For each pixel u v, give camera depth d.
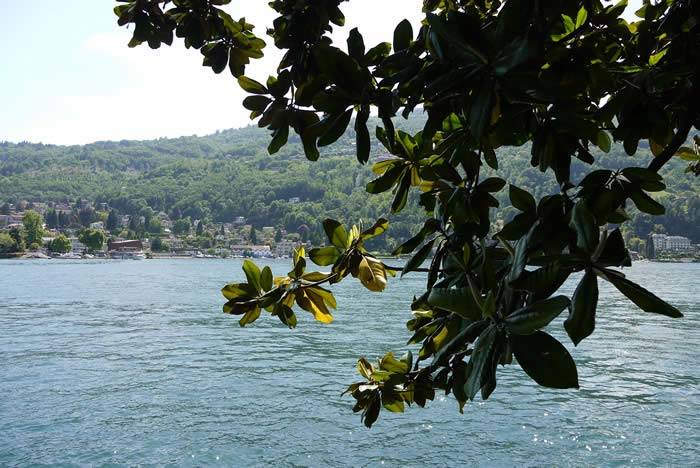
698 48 1.25
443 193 1.61
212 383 18.67
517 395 16.70
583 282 0.90
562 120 1.22
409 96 1.12
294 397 16.81
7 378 19.38
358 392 1.84
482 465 11.68
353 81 1.15
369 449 12.56
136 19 1.64
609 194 1.19
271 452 12.42
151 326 33.94
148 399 16.61
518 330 0.89
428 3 1.98
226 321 36.38
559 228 1.08
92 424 14.24
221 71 1.68
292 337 29.56
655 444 12.82
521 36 0.86
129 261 191.00
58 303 48.31
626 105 1.26
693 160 2.18
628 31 1.42
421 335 1.87
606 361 22.50
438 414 14.84
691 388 17.83
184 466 11.68
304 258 1.64
